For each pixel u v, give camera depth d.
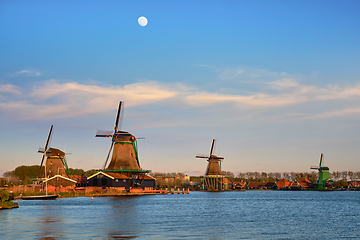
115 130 132.75
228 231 45.84
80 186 141.12
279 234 44.22
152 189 155.00
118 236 40.97
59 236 40.41
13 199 100.69
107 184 126.44
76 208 73.19
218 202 101.69
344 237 42.81
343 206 89.88
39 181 135.75
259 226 50.78
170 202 97.25
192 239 40.06
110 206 78.75
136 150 133.88
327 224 53.75
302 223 54.66
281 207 85.62
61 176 126.69
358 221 57.62
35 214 60.91
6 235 40.66
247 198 128.38
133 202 94.19
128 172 132.25
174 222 53.19
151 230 45.38
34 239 38.56
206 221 55.03
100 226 47.91
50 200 97.94
